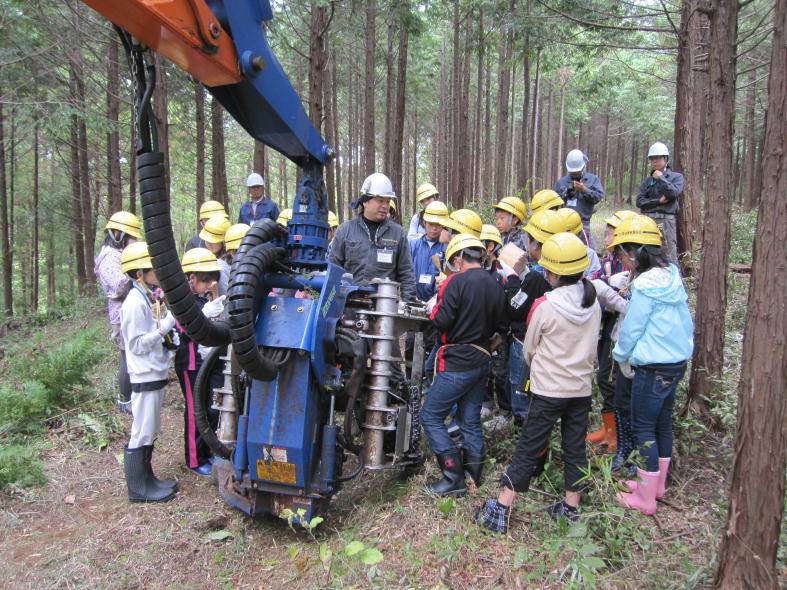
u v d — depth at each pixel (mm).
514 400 4328
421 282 5750
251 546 3430
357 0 11781
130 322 3828
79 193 17484
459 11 17234
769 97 2145
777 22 2111
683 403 4492
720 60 3959
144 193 2584
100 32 11789
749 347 2240
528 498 3592
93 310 11844
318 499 3396
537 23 9656
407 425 3785
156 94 10711
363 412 3695
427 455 4309
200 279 4297
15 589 3111
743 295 7285
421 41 20812
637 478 3443
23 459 4367
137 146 2562
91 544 3506
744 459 2270
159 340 3918
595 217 23250
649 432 3422
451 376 3672
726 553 2355
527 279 3920
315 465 3373
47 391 5488
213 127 14625
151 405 3957
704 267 4250
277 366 3141
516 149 32781
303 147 3262
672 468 3896
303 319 3221
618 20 9688
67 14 11797
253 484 3373
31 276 23875
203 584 3098
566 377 3148
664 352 3301
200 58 2443
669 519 3391
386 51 18609
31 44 11453
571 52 12055
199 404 3506
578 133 37219
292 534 3523
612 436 4262
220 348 3514
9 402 5211
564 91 28297
